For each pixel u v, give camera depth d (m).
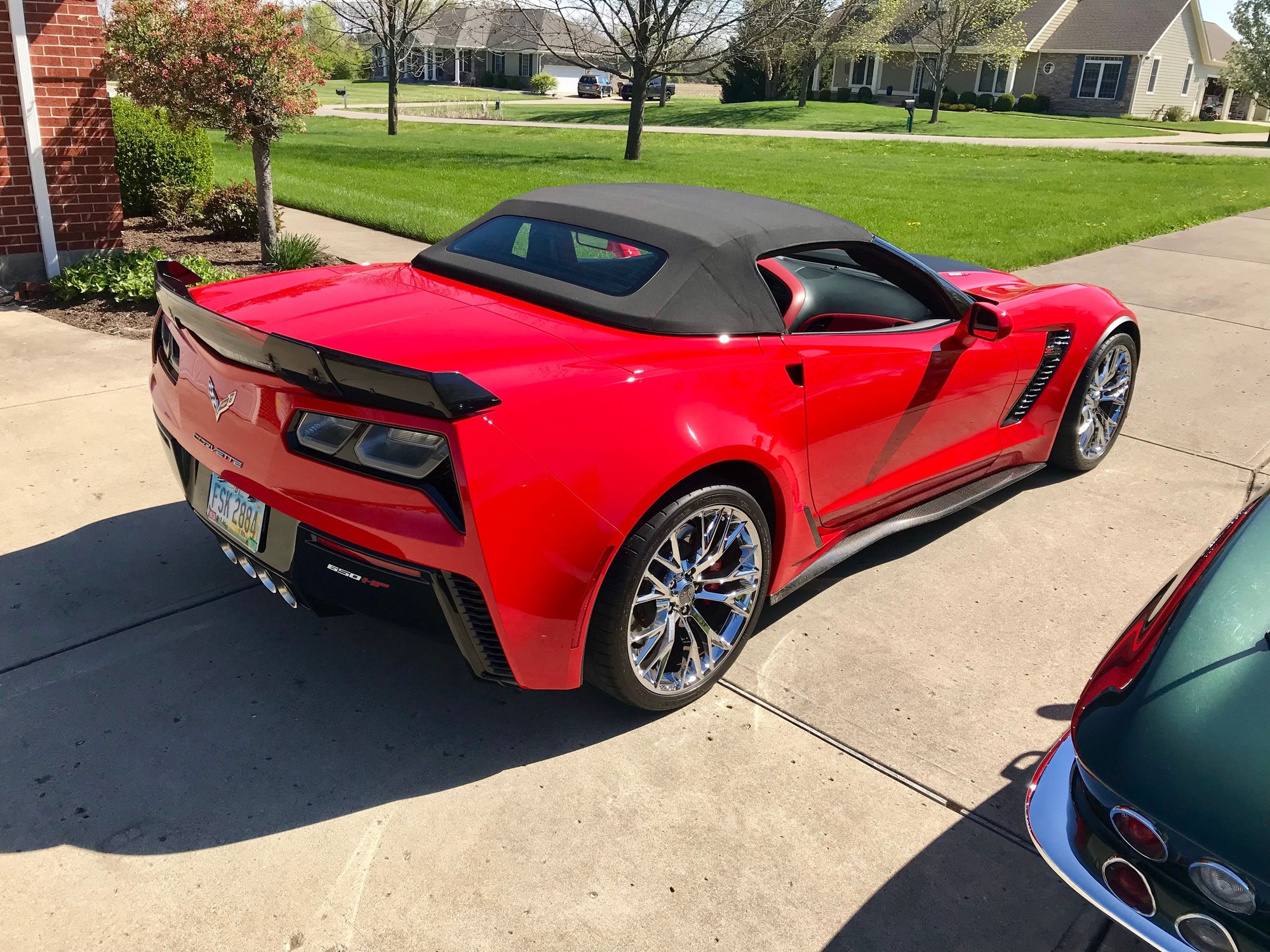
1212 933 1.61
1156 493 4.75
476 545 2.28
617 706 2.96
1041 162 24.69
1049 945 2.21
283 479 2.47
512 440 2.30
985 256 10.09
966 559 4.01
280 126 8.39
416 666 3.09
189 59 7.70
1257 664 1.81
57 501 3.99
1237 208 15.43
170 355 3.07
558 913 2.21
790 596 3.58
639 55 21.38
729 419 2.71
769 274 3.22
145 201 10.99
